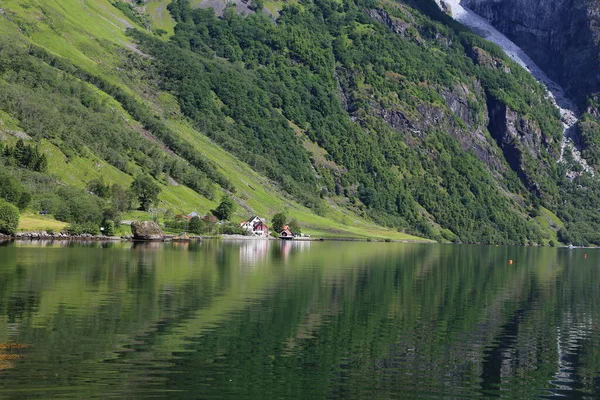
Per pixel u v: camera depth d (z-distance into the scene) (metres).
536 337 72.69
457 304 93.88
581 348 68.12
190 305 81.81
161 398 48.06
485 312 87.69
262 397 49.38
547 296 108.06
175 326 69.69
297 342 65.38
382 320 78.38
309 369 56.56
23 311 74.06
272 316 77.31
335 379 54.34
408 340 68.50
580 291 117.12
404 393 51.88
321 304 87.44
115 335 64.62
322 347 63.94
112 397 47.75
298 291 98.62
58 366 54.12
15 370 52.66
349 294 98.44
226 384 51.75
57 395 47.62
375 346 65.31
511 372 58.72
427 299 97.25
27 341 61.19
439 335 71.56
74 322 69.50
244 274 118.06
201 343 63.22
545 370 59.66
